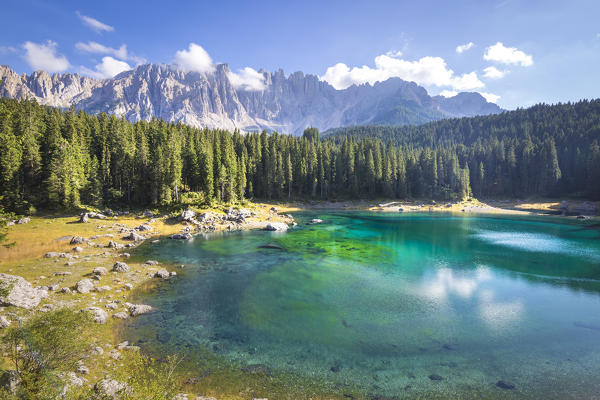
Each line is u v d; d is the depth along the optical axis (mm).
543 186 143625
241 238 60281
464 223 86125
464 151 175500
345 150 151000
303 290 31359
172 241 56438
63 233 54438
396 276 36625
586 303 28844
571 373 17891
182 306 26625
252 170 128250
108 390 13055
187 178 104312
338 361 18562
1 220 23344
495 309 27266
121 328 22094
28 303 22984
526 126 193625
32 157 71375
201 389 15461
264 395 15312
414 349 20234
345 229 73250
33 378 11625
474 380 16984
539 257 46625
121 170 88375
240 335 21531
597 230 73375
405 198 143750
